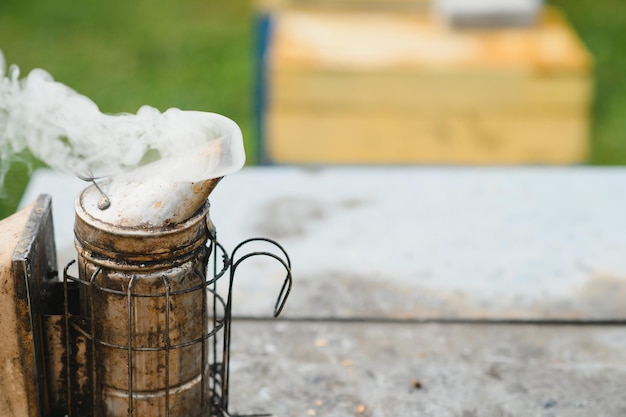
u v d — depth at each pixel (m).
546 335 3.08
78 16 9.83
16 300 2.12
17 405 2.24
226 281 3.32
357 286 3.33
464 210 3.92
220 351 2.93
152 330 2.13
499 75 5.25
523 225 3.79
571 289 3.33
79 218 2.09
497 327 3.12
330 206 3.94
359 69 5.23
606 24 9.70
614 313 3.19
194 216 2.11
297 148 5.46
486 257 3.54
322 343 3.00
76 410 2.32
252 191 4.05
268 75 5.29
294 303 3.21
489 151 5.45
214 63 8.77
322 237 3.68
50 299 2.32
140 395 2.20
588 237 3.69
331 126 5.39
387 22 6.05
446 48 5.54
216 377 2.76
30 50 8.90
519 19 5.87
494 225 3.79
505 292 3.31
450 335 3.06
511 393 2.76
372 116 5.36
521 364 2.91
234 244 3.59
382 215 3.87
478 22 5.84
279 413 2.65
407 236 3.70
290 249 3.57
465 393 2.76
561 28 5.93
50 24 9.59
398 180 4.20
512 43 5.61
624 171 4.32
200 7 10.23
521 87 5.27
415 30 5.89
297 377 2.82
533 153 5.45
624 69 8.77
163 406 2.21
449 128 5.39
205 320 2.23
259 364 2.88
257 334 3.04
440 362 2.92
